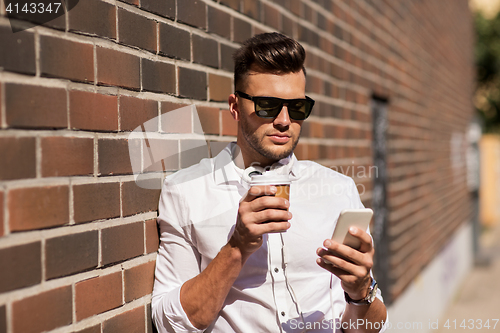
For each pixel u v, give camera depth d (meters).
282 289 1.39
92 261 1.15
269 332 1.36
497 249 9.93
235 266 1.20
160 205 1.44
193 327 1.27
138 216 1.34
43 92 1.02
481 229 12.24
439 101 6.51
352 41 3.10
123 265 1.27
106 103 1.21
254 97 1.34
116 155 1.24
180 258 1.40
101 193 1.19
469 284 7.34
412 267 4.40
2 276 0.91
